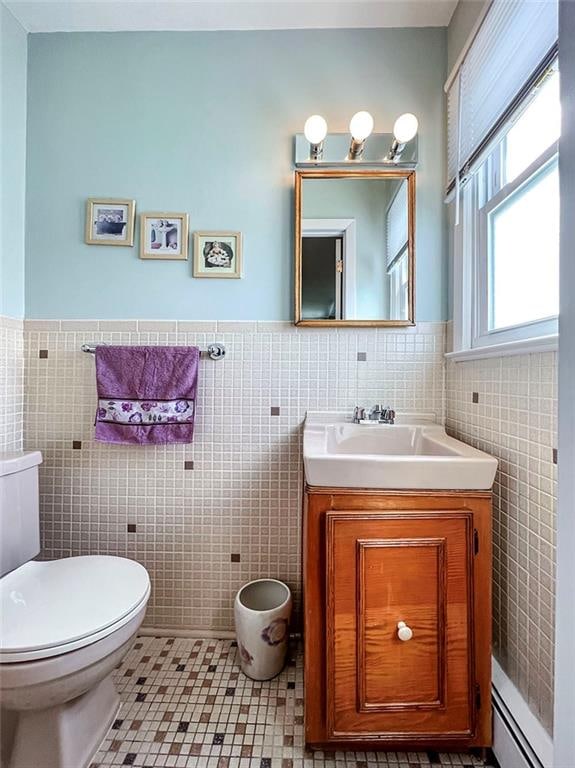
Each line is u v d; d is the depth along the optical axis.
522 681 0.96
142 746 1.03
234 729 1.08
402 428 1.40
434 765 0.98
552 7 0.86
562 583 0.51
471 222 1.34
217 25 1.46
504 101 1.05
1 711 0.95
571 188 0.49
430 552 0.97
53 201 1.49
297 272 1.46
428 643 0.97
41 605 0.96
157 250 1.48
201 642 1.45
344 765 0.98
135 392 1.43
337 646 0.96
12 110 1.43
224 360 1.48
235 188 1.48
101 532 1.49
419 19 1.43
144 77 1.48
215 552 1.48
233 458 1.48
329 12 1.40
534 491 0.93
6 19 1.40
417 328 1.47
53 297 1.49
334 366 1.48
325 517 0.97
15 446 1.45
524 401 0.98
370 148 1.45
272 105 1.47
